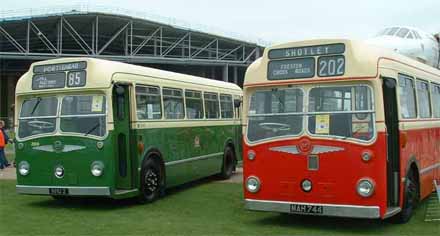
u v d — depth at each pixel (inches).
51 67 467.8
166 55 2632.9
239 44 2564.0
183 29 2351.1
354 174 341.1
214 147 649.0
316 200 351.6
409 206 394.0
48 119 463.2
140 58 2231.8
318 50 358.6
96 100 450.0
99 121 446.0
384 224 388.2
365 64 344.2
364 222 396.2
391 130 370.0
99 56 2190.0
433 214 416.5
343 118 348.2
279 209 362.9
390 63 368.5
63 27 2246.6
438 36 1042.7
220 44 2583.7
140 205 478.3
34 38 2412.6
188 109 585.9
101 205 478.6
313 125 355.9
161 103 525.7
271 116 371.2
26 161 466.0
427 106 456.8
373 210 335.9
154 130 505.4
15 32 2313.0
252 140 375.2
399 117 372.2
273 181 365.7
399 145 370.0
